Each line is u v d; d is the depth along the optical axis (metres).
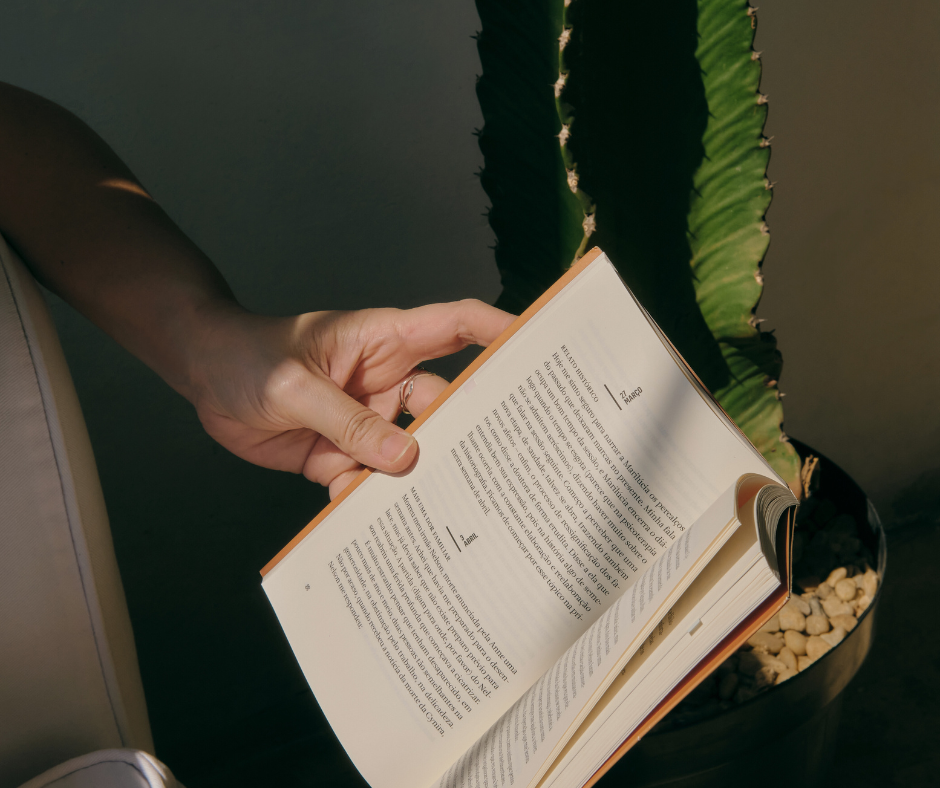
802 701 0.65
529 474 0.59
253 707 0.93
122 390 0.80
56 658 0.60
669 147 0.67
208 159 0.78
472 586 0.59
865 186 0.90
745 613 0.53
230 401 0.67
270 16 0.76
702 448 0.57
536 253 0.69
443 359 0.88
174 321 0.67
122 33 0.74
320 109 0.79
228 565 0.87
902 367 1.03
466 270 0.86
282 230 0.81
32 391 0.58
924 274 0.98
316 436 0.70
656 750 0.65
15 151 0.66
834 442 1.05
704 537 0.54
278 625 0.90
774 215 0.89
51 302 0.77
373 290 0.85
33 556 0.58
